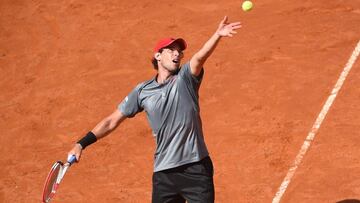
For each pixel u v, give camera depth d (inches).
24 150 1604.3
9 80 1968.5
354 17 1925.4
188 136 948.0
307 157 1364.4
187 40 1979.6
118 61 1955.0
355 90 1569.9
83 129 1654.8
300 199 1244.5
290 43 1841.8
